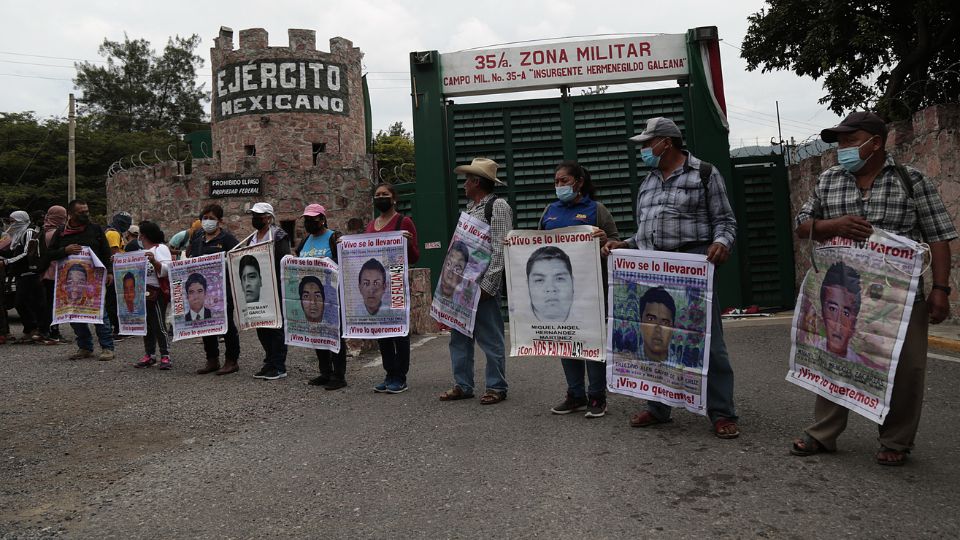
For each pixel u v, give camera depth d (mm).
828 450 4281
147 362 8852
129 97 57656
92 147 44125
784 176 15797
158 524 3719
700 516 3410
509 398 6281
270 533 3510
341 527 3531
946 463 4039
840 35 16328
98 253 9750
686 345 4789
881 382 3930
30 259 11227
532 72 15789
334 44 27906
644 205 5121
